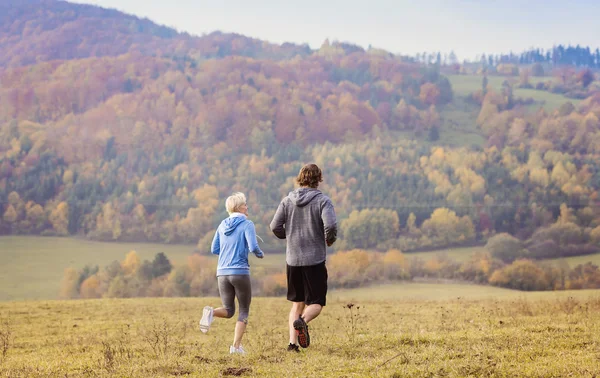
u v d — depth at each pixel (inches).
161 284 3607.3
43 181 5344.5
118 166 5762.8
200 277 3668.8
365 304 790.5
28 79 7288.4
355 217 4601.4
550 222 4576.8
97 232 4756.4
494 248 4183.1
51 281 3742.6
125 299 897.5
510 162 5816.9
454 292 3115.2
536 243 4288.9
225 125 6565.0
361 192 5290.4
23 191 5211.6
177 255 4222.4
